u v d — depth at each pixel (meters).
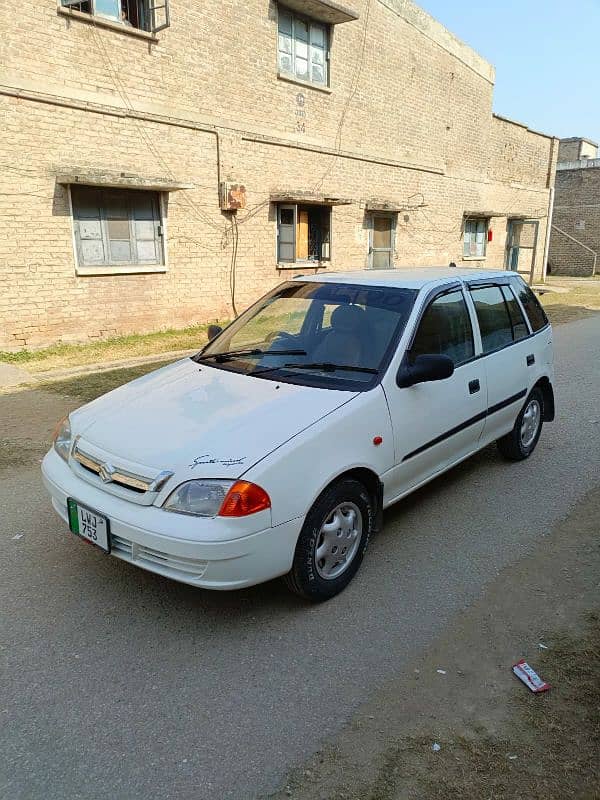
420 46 16.67
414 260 18.20
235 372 3.87
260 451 2.97
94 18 9.54
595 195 31.59
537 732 2.47
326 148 14.32
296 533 3.04
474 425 4.46
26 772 2.29
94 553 3.85
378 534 4.13
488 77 19.98
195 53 11.12
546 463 5.41
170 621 3.18
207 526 2.80
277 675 2.80
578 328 13.62
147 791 2.22
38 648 2.97
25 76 8.91
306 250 14.66
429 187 18.23
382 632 3.11
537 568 3.71
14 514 4.37
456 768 2.30
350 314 4.07
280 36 12.77
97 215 10.23
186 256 11.70
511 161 22.48
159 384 3.84
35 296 9.59
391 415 3.60
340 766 2.31
